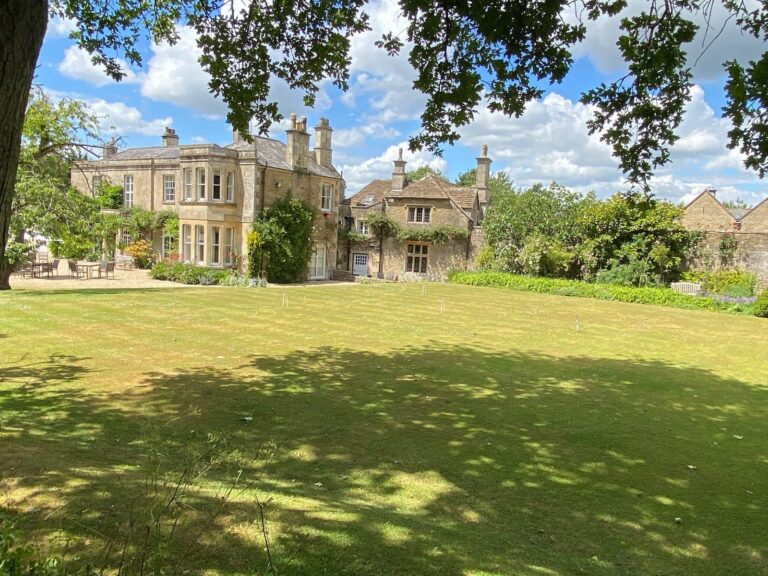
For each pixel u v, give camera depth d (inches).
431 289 926.4
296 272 1168.2
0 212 88.8
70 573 88.9
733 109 143.7
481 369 360.5
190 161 1101.7
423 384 314.7
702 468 210.8
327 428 235.5
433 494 177.3
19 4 84.4
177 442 208.2
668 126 187.6
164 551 90.3
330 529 127.9
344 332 476.4
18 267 865.5
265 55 220.1
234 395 274.1
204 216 1083.9
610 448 228.2
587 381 343.3
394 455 209.9
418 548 125.1
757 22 156.9
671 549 149.3
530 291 961.5
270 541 117.3
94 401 253.8
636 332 564.1
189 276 998.4
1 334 395.9
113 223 757.9
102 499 129.1
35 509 120.8
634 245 982.4
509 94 203.6
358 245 1449.3
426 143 221.0
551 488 187.2
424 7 189.3
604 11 178.5
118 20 215.5
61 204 668.7
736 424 267.9
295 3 207.9
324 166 1323.8
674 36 173.2
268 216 1123.3
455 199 1380.4
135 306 564.4
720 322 665.0
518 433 241.1
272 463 195.3
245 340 418.9
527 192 1129.4
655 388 333.4
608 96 188.4
